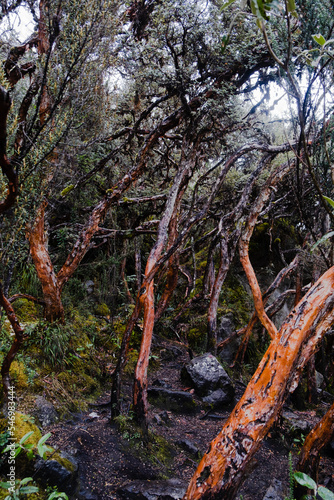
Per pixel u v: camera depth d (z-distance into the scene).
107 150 5.45
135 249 7.16
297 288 5.34
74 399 3.83
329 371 6.30
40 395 3.48
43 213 3.75
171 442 3.79
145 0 4.50
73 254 4.31
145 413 3.62
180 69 3.87
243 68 3.86
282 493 3.05
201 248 9.34
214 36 3.63
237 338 7.17
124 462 3.08
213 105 3.93
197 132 4.18
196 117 4.04
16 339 2.56
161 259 3.82
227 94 3.90
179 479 3.07
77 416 3.60
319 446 2.68
